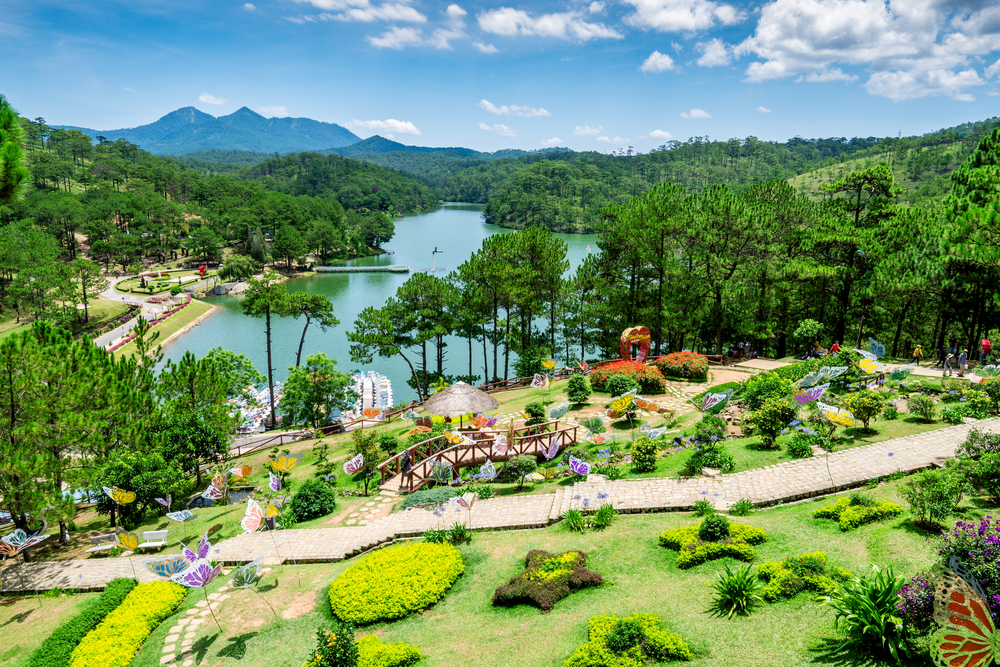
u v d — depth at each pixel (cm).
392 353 4600
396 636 1469
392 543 2023
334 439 3769
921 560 1319
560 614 1439
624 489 2086
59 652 1539
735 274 4462
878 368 2716
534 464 2477
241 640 1530
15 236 10488
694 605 1365
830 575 1331
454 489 2369
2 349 2091
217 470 3131
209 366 3284
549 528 1953
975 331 4119
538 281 4981
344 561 1958
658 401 3369
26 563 2172
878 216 4800
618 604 1433
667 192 4475
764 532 1638
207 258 15050
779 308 5019
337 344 8150
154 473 2558
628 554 1677
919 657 1005
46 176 17762
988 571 984
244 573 1653
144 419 2922
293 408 4500
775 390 2842
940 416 2400
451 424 3192
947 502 1491
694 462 2161
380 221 19225
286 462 2497
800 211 4738
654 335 4859
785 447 2262
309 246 16025
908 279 3834
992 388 2397
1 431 2136
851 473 1959
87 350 2661
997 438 1775
